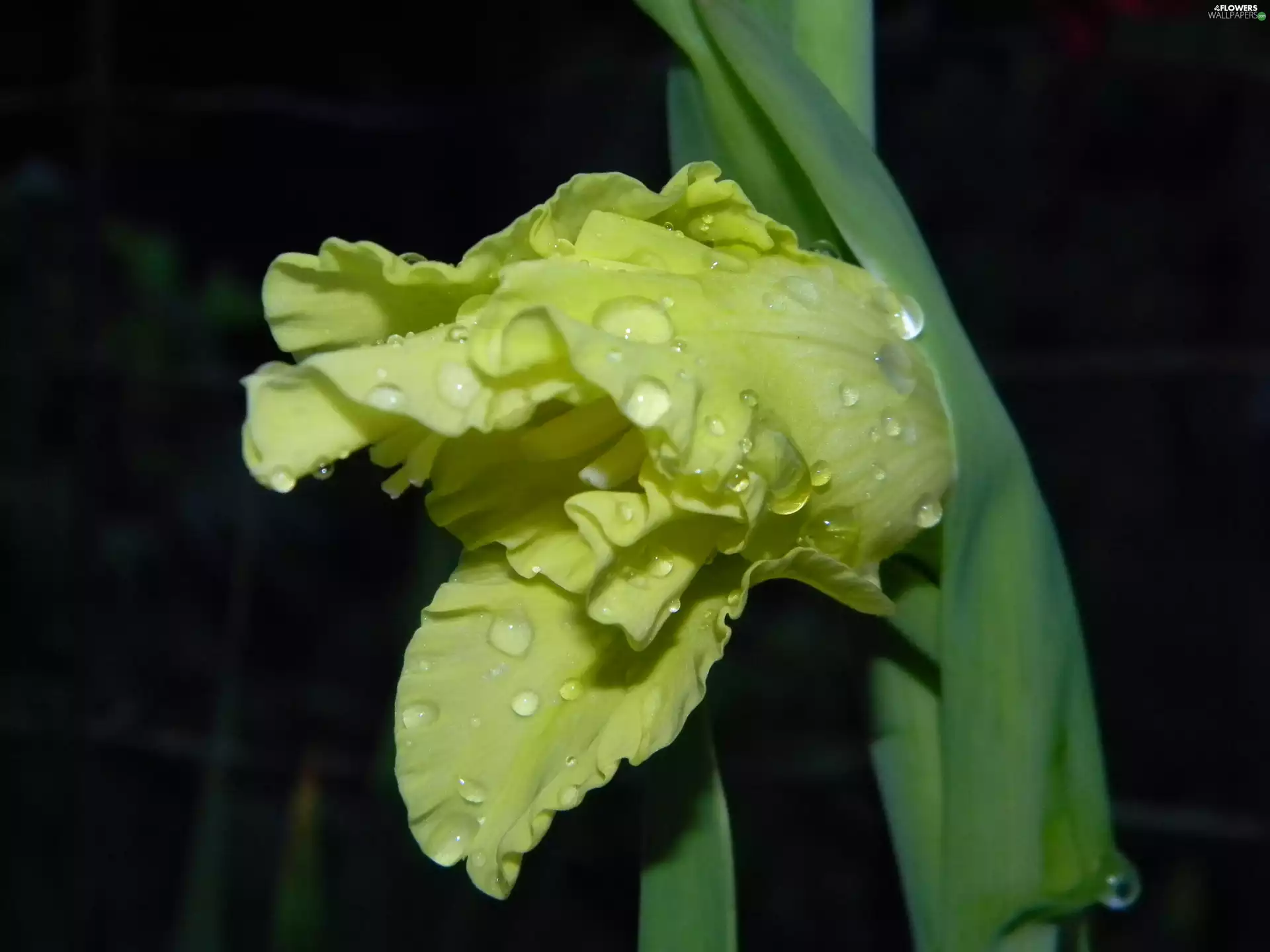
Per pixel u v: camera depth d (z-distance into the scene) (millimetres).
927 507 244
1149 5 580
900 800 264
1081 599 950
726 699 836
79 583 950
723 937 253
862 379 237
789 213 263
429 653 239
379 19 980
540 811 229
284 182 1042
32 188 959
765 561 230
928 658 259
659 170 916
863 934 812
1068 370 901
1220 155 933
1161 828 783
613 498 228
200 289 1045
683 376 223
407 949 730
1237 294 941
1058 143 954
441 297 234
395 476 237
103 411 980
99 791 902
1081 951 271
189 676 973
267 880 830
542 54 973
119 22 971
